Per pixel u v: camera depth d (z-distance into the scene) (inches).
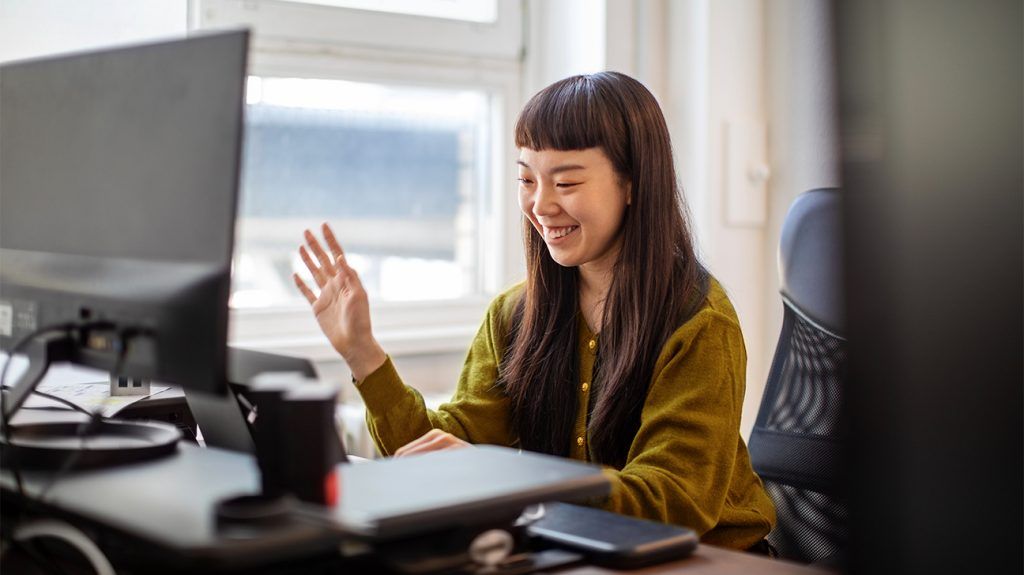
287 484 30.4
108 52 37.5
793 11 96.1
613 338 56.0
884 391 14.8
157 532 28.3
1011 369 13.9
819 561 55.3
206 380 32.2
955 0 13.7
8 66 43.2
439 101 100.7
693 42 97.1
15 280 40.2
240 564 27.0
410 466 35.4
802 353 58.4
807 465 56.6
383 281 99.0
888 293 14.5
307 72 91.2
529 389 59.9
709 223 97.0
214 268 32.2
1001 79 13.6
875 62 14.0
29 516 35.4
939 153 13.9
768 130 99.4
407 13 95.7
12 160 42.4
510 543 34.3
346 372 91.2
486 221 104.3
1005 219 13.7
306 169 93.6
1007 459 14.2
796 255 59.7
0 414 39.8
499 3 101.0
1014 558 14.3
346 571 32.0
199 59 33.4
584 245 56.3
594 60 96.6
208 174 32.7
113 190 36.4
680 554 36.6
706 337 53.0
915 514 14.8
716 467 50.4
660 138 56.7
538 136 55.9
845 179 14.4
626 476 46.9
